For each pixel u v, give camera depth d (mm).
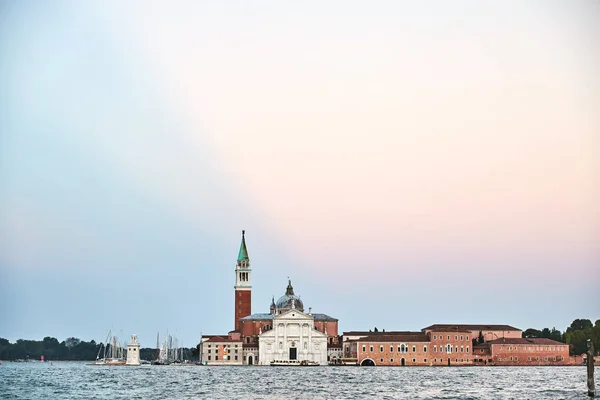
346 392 179375
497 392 178750
